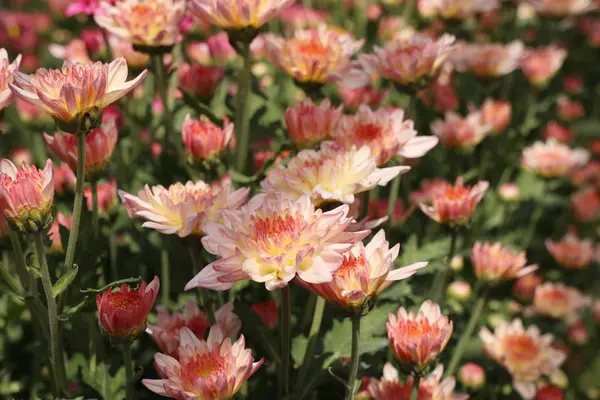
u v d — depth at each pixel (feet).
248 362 2.62
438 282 3.22
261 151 3.44
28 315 3.42
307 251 2.57
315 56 3.12
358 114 3.04
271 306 3.02
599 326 4.78
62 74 2.69
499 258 3.19
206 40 4.22
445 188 3.19
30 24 5.40
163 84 3.28
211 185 3.07
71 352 3.21
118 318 2.67
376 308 2.98
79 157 2.69
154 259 3.31
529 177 4.26
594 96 5.68
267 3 2.99
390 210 3.22
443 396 2.93
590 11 5.72
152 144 3.56
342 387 3.03
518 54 3.92
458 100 4.34
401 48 3.17
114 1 3.25
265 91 3.60
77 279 2.92
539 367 3.41
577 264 4.19
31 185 2.64
